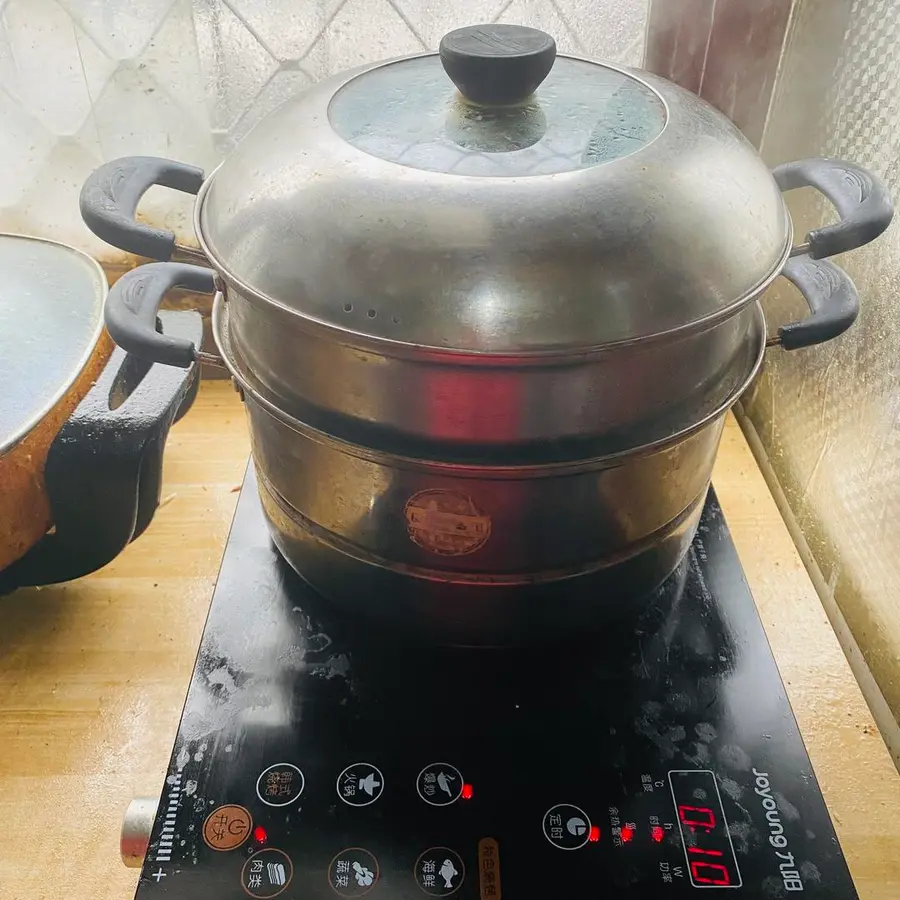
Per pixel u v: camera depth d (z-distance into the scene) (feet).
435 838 1.71
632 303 1.40
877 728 2.11
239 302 1.69
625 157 1.51
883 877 1.79
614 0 2.69
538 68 1.56
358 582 1.86
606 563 1.80
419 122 1.63
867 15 2.27
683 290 1.44
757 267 1.55
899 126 2.12
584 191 1.44
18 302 2.31
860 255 2.37
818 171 1.88
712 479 2.75
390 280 1.39
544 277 1.37
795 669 2.18
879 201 1.72
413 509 1.64
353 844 1.70
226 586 2.25
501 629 1.88
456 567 1.74
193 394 2.51
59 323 2.26
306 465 1.73
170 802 1.76
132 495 2.09
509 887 1.64
